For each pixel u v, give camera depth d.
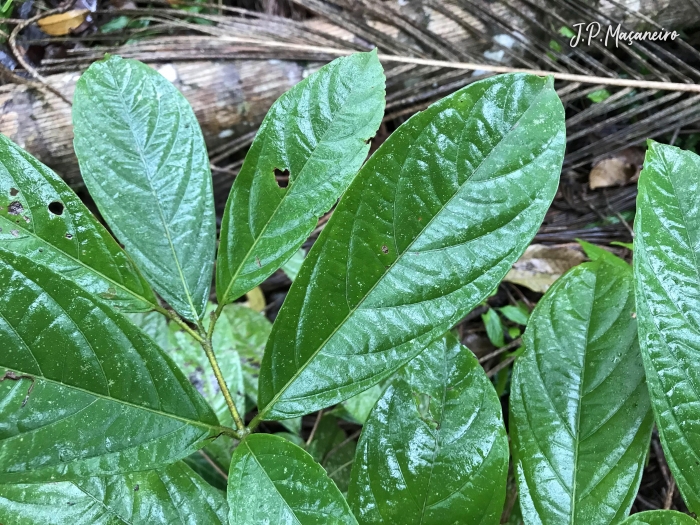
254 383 0.59
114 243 0.28
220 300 0.28
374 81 0.29
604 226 0.79
